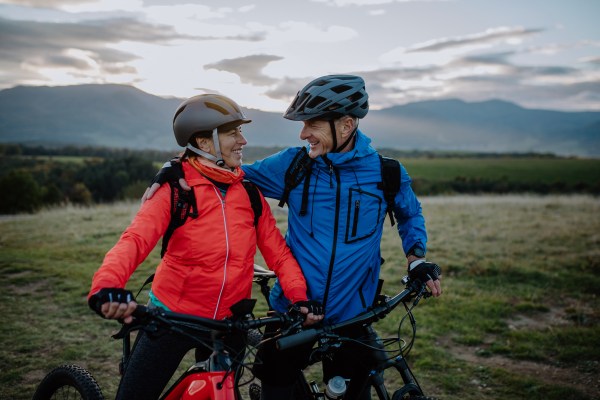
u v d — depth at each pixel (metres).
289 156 2.12
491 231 10.25
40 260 7.50
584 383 3.87
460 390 3.75
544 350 4.55
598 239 9.24
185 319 1.53
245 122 1.95
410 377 1.96
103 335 4.51
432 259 7.96
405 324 5.13
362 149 2.03
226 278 1.84
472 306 5.73
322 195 2.00
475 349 4.60
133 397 1.78
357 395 2.01
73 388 2.24
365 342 1.97
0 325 4.66
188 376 1.84
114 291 1.37
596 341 4.68
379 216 2.08
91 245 8.71
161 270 1.91
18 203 43.16
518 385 3.81
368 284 2.08
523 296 6.20
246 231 1.92
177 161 1.96
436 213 13.27
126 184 58.75
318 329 1.74
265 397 2.05
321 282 1.99
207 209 1.83
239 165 1.99
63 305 5.38
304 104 1.94
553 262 7.79
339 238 1.99
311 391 2.26
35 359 3.90
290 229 2.18
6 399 3.24
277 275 2.07
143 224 1.72
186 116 1.87
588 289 6.49
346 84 1.93
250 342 2.44
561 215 12.41
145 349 1.81
